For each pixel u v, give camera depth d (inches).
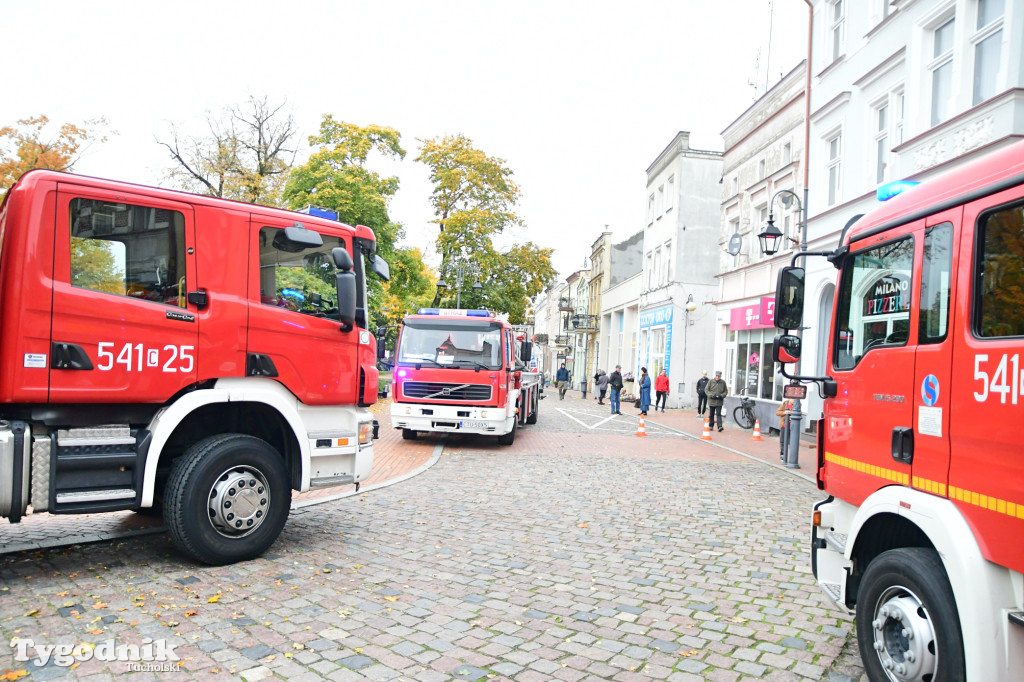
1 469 181.6
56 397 188.2
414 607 188.2
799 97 804.6
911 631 125.7
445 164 1229.7
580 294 2564.0
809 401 700.7
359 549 244.2
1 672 139.3
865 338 157.3
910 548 132.6
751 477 463.8
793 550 265.9
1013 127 374.3
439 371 551.8
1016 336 111.0
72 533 248.4
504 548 254.7
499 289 1263.5
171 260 211.2
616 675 150.2
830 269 656.4
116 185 201.3
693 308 1237.1
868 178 604.1
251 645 157.9
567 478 427.2
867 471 151.4
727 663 158.2
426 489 371.9
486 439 625.9
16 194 187.3
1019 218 113.0
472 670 150.1
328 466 248.7
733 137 1008.9
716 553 258.1
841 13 670.5
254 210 228.4
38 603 178.2
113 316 197.6
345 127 1123.9
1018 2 382.3
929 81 488.1
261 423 250.1
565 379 1507.1
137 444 203.2
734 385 973.2
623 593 207.6
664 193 1357.0
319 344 241.6
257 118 1007.0
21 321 183.9
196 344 213.0
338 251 240.1
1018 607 108.8
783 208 834.8
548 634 172.9
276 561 224.2
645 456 554.9
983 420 115.6
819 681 149.7
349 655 155.2
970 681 111.3
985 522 113.8
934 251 133.7
